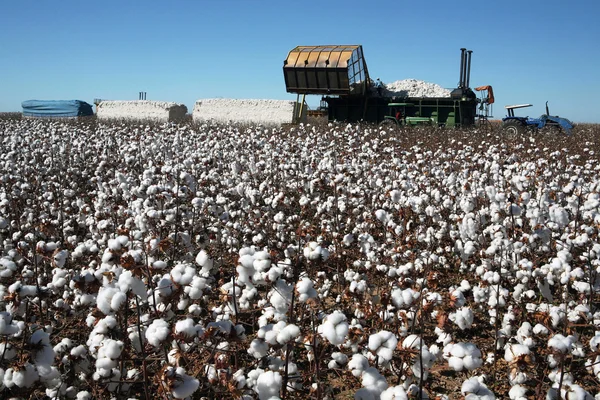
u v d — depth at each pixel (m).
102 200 7.28
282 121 34.12
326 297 5.33
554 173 10.20
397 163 10.16
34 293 3.25
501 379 4.26
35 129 17.80
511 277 5.50
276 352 3.48
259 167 9.96
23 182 8.70
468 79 27.95
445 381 4.33
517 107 28.69
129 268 2.91
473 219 6.48
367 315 4.16
